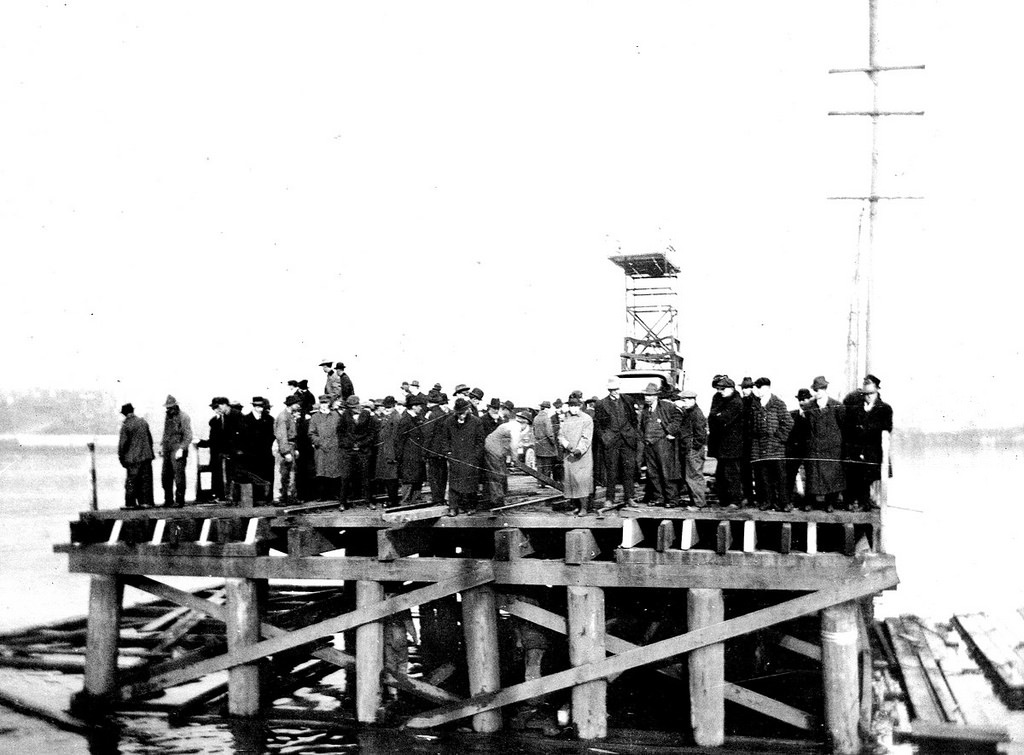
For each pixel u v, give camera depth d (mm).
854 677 12031
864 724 13117
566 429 13820
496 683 13719
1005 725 13641
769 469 13406
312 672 17312
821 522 12672
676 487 14203
